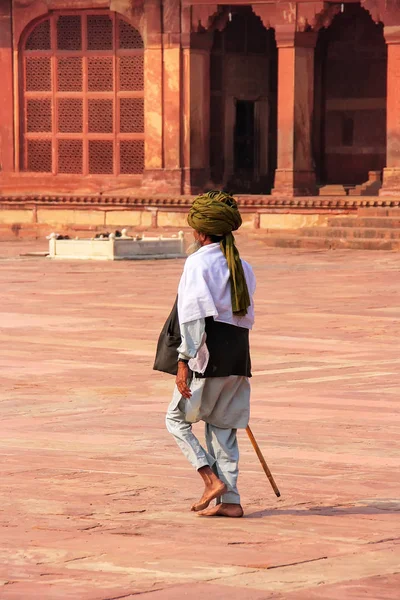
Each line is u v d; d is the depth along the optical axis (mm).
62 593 8539
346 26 57031
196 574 9016
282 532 10336
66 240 43562
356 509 11211
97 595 8484
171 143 53719
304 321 26047
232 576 8969
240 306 10859
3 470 12820
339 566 9266
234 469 11008
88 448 14023
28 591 8586
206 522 10695
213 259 10891
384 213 48844
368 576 9000
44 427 15312
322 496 11742
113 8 54250
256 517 10906
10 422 15656
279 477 12547
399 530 10422
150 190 54094
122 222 54375
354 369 19969
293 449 13945
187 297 10719
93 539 10086
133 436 14734
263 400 17156
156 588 8656
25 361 20781
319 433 14844
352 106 57250
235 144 56500
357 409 16453
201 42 53500
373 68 56781
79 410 16516
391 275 36812
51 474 12648
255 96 56906
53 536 10180
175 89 53406
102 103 55469
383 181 50000
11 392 17906
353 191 54656
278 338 23531
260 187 57375
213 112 55375
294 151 51656
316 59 57406
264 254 45281
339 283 34312
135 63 54656
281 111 51625
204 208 10906
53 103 56375
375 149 56969
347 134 57406
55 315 26938
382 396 17469
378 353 21750
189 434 11070
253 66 56750
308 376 19266
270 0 51250
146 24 53750
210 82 55125
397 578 8953
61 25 55938
